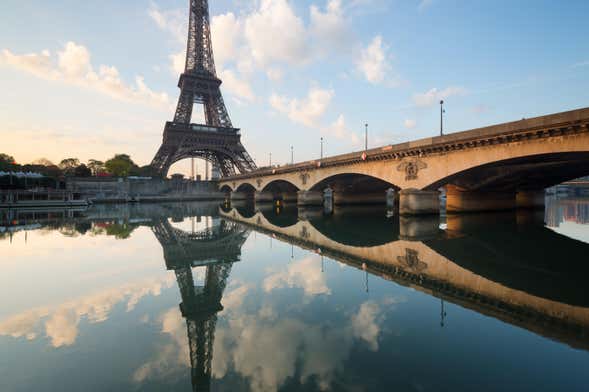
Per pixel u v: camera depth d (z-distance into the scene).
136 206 96.31
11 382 7.37
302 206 72.62
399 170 46.38
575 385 7.31
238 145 131.38
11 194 80.94
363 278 17.16
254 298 13.73
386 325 10.91
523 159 32.31
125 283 15.98
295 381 7.49
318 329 10.51
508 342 9.62
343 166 59.25
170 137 120.50
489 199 54.09
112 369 7.98
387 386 7.25
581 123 25.89
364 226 41.81
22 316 11.60
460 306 12.83
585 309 12.52
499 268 19.61
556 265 20.45
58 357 8.59
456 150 37.53
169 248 26.09
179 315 11.72
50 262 20.67
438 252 24.52
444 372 7.90
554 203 87.75
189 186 137.00
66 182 109.94
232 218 54.78
